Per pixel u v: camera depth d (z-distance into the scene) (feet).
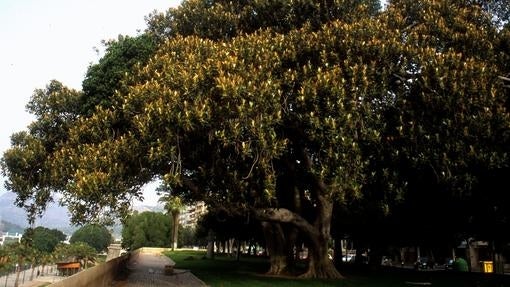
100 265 54.54
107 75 78.07
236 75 55.31
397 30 66.59
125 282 73.26
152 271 100.17
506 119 60.23
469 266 172.04
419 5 75.36
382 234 120.57
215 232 172.45
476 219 89.61
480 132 60.44
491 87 61.67
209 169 68.03
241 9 85.56
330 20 76.07
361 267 128.77
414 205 88.94
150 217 333.01
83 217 61.31
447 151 61.93
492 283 74.84
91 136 70.18
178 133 59.72
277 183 91.66
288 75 61.11
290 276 86.94
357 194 59.16
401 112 65.26
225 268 112.37
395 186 69.21
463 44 68.69
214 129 57.93
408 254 262.88
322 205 85.20
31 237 93.50
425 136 62.64
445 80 60.70
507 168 66.49
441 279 84.12
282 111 62.18
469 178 63.10
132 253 132.67
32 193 83.56
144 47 80.07
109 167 61.21
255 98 54.70
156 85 59.62
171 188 77.05
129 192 67.36
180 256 195.00
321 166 61.52
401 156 66.95
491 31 72.69
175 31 84.74
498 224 87.45
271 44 65.26
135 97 61.11
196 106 55.42
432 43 68.59
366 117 61.82
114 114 69.87
